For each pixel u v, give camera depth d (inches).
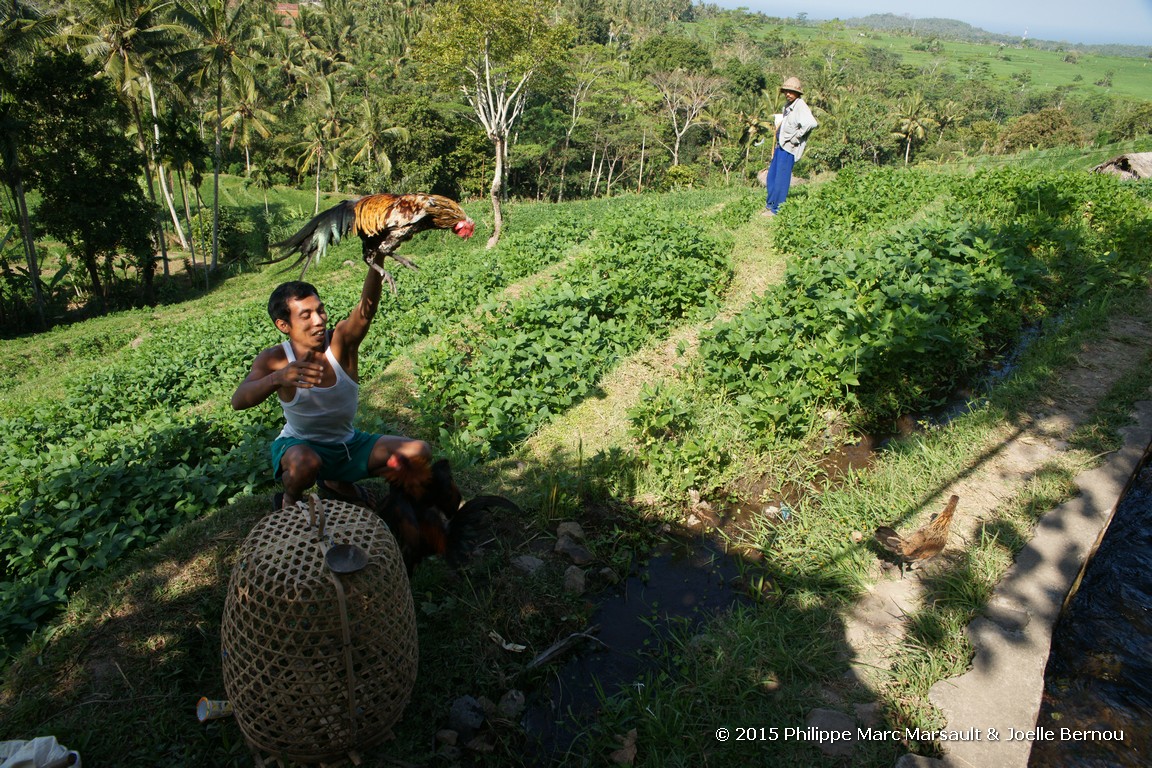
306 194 2416.3
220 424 281.9
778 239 456.8
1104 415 245.1
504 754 141.0
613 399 285.4
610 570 191.0
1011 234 394.6
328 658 116.5
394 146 2172.7
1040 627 163.2
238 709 123.0
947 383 294.5
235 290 1362.0
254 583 116.2
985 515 201.3
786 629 165.9
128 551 199.0
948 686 149.4
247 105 1669.5
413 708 144.8
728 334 299.4
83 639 155.3
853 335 284.4
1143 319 326.6
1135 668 165.6
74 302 1438.2
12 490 268.5
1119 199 499.5
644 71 3481.8
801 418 257.8
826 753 135.3
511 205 1690.5
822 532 201.8
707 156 2805.1
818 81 3250.5
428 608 165.8
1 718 137.9
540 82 1365.7
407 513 157.9
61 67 1157.7
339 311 598.5
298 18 2829.7
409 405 305.0
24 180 1219.9
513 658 161.0
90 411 488.4
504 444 253.9
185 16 1334.9
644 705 147.3
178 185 2310.5
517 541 196.5
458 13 1226.0
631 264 428.8
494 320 369.1
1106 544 208.1
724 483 233.8
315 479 156.3
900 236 397.1
